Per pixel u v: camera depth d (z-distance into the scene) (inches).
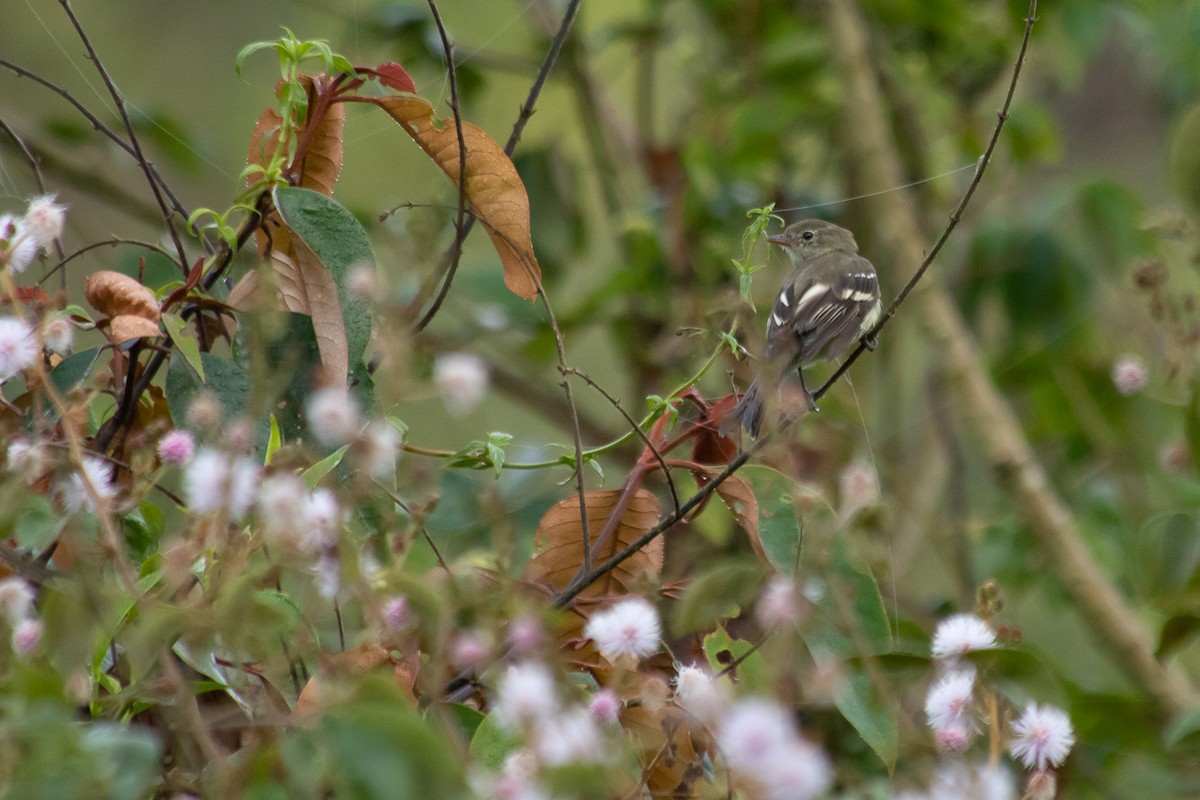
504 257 290.0
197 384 252.5
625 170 570.9
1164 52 568.4
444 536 341.7
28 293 262.7
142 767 160.4
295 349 254.2
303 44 256.7
